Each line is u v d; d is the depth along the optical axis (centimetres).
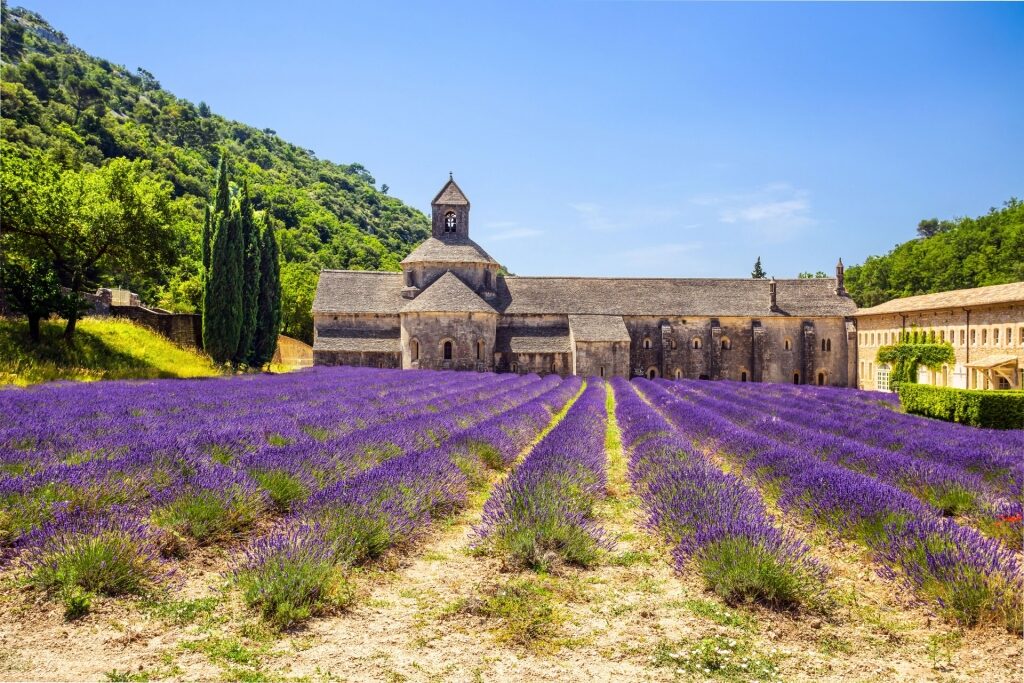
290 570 586
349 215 14288
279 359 5800
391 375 3922
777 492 1054
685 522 777
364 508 757
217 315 3853
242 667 479
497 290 5772
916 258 8294
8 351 2477
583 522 812
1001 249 7050
